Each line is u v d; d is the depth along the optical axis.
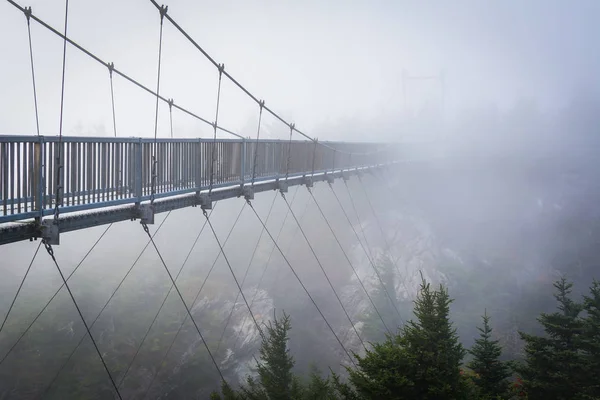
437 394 14.19
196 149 16.31
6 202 9.46
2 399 31.70
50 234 10.21
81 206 11.16
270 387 21.08
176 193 14.88
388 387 14.44
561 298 21.56
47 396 32.66
